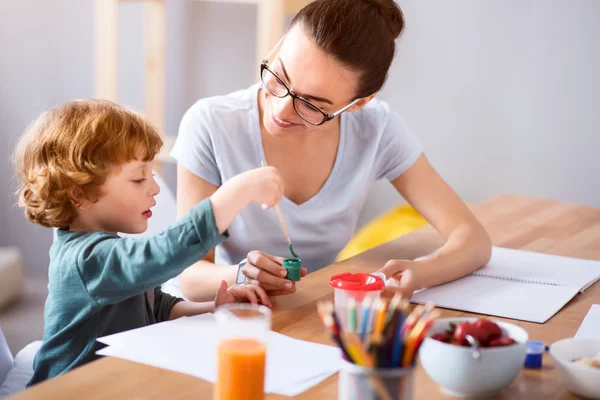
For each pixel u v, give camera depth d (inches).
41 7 132.6
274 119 56.3
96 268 47.0
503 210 83.7
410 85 130.6
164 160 132.6
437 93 129.0
